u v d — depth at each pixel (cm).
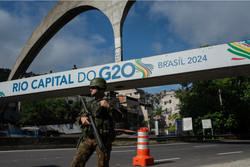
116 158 770
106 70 1714
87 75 1761
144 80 1653
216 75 1595
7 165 604
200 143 1766
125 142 1745
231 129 3083
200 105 2814
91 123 214
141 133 611
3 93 2142
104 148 201
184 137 2141
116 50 2084
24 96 2122
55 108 4366
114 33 2142
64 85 1831
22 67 3259
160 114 6812
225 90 2877
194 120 2845
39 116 4106
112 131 223
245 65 1373
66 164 623
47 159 738
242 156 766
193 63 1479
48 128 3959
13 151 1088
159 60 1573
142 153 598
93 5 2448
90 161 683
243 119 2808
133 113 6806
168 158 754
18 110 5350
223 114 2669
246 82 2817
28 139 1252
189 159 719
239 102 2730
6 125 3550
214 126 2864
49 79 1916
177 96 3272
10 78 3288
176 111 6869
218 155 828
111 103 224
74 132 3997
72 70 1831
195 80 1730
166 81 1717
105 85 239
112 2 2239
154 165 590
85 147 217
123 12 2136
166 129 6650
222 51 1430
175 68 1519
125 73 1648
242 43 1401
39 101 4200
